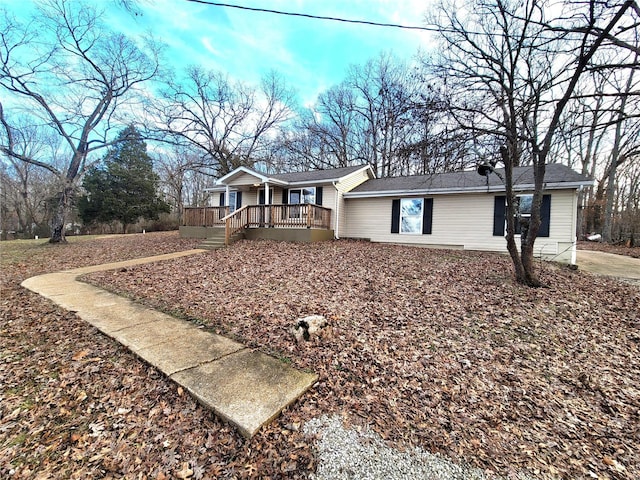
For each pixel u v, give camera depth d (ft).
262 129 81.97
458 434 8.12
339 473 6.79
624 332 14.64
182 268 27.17
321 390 9.77
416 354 12.27
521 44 20.81
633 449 7.77
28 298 19.13
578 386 10.52
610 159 64.54
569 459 7.39
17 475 6.66
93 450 7.36
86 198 87.56
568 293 19.75
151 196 95.81
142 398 9.30
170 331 13.98
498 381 10.71
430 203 39.58
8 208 89.56
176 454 7.25
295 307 16.84
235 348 12.37
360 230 45.85
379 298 18.49
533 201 20.86
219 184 50.52
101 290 20.95
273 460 7.11
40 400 9.24
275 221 45.11
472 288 20.43
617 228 66.74
